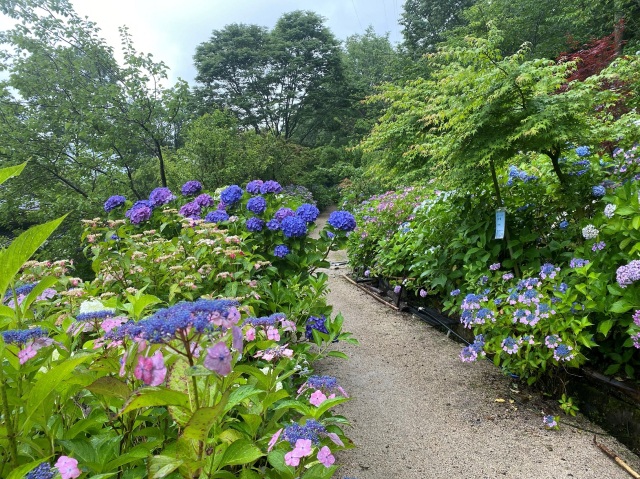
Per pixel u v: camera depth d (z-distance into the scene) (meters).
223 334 1.16
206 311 1.08
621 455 2.23
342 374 3.29
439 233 4.13
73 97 8.58
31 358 1.30
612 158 3.71
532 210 3.60
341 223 3.50
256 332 1.83
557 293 2.57
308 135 30.94
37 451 1.19
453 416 2.66
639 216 2.41
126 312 1.97
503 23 13.16
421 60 17.88
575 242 3.26
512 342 2.63
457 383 3.07
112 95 8.37
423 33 23.25
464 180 3.46
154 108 9.00
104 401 1.35
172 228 4.12
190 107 26.02
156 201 4.25
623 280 2.22
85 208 7.80
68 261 2.95
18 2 8.02
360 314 4.74
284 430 1.34
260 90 27.58
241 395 1.20
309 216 3.51
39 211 8.15
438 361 3.45
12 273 1.09
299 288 3.14
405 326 4.30
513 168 3.83
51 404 1.20
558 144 3.12
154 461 1.03
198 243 2.94
